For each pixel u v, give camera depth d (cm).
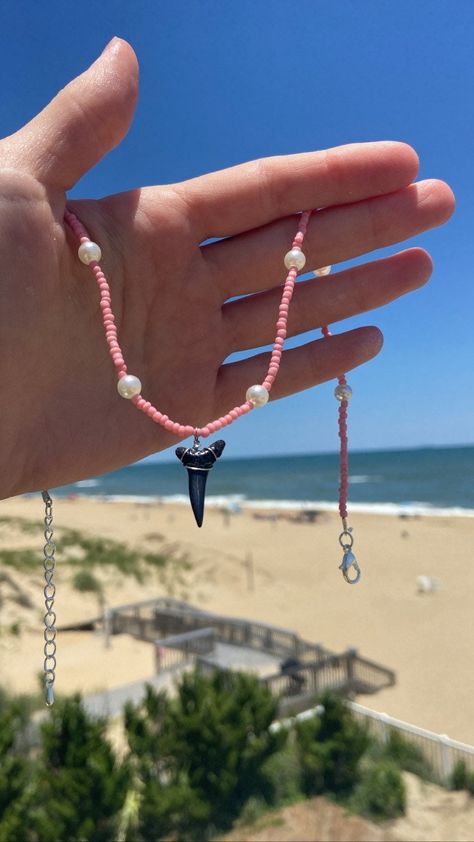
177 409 18
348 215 18
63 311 16
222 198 17
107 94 14
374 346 19
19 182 14
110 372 17
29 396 15
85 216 16
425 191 17
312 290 19
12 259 14
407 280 18
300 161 17
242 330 19
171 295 18
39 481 16
